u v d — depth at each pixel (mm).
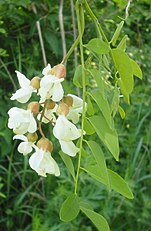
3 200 1214
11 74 1281
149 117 1331
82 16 428
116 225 1196
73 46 415
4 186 1237
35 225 1104
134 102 1284
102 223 405
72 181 1127
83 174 1108
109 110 384
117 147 383
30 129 399
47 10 1245
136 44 1396
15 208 1186
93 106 448
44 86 385
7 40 1262
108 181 383
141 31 1429
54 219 1136
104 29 1240
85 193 1134
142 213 1184
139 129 1256
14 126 398
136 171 1252
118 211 1167
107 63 417
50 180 1201
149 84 1356
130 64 402
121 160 1246
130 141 1252
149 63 1358
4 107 1195
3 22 1237
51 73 392
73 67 1232
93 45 406
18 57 1250
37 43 1270
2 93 1242
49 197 1195
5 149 1183
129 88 409
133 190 1221
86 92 395
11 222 1200
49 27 1251
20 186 1238
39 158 403
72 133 391
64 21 1230
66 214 405
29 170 1176
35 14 1234
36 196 1191
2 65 1232
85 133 423
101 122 387
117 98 413
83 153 430
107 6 1241
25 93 401
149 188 1266
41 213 1192
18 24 1212
